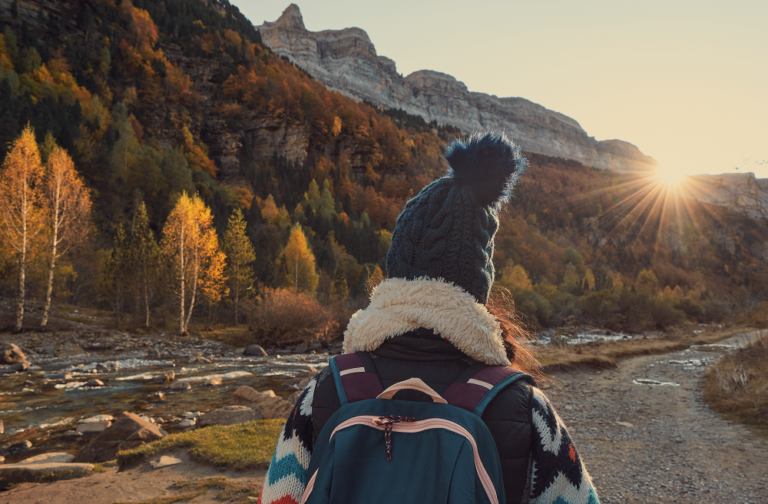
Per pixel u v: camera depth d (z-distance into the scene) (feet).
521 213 493.36
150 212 241.14
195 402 36.55
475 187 2.66
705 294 200.03
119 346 76.79
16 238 81.51
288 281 160.97
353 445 1.84
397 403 2.04
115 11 440.45
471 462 1.74
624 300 148.05
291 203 378.53
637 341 86.63
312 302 93.76
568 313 158.40
